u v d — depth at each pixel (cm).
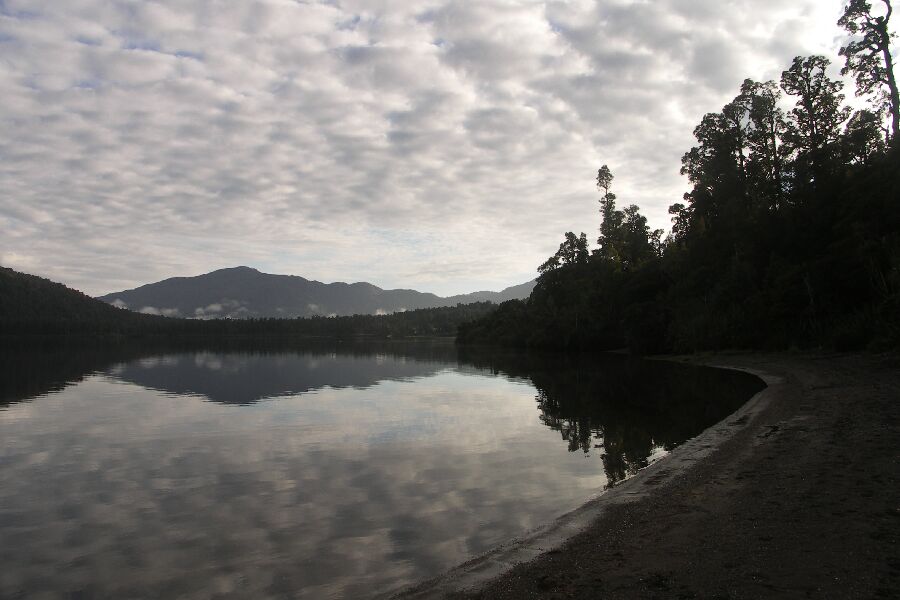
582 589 605
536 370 4809
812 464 1047
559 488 1195
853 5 4250
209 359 7056
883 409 1527
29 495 1195
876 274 3666
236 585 760
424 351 9775
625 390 3059
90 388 3459
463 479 1280
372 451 1600
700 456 1249
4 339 15912
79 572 810
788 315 4447
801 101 5100
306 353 9031
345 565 811
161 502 1138
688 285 6019
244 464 1455
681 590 575
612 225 9850
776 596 543
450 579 676
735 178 5809
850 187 4462
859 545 650
